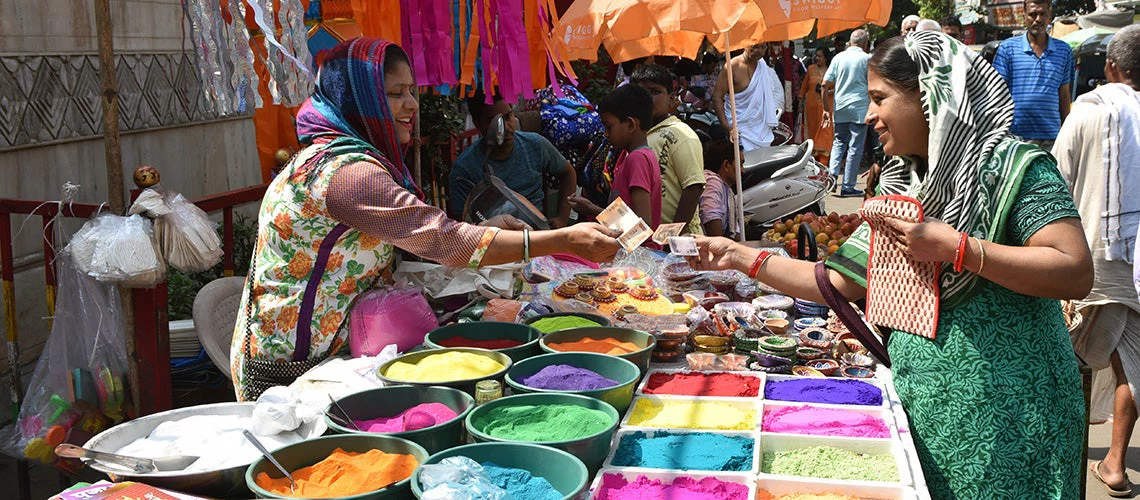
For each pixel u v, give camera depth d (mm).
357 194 2412
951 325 2143
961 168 2031
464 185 5305
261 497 1666
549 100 7090
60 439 2533
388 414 2158
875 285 2279
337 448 1869
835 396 2418
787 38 4832
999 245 1963
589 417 2053
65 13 4504
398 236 2420
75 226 4547
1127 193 3689
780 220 7652
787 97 12617
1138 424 4598
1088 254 1955
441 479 1659
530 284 3455
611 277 3406
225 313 3486
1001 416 2082
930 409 2189
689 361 2668
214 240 3088
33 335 4344
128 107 4984
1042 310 2104
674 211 4832
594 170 6875
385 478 1733
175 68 5465
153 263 2902
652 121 4973
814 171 7891
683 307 3123
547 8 5074
